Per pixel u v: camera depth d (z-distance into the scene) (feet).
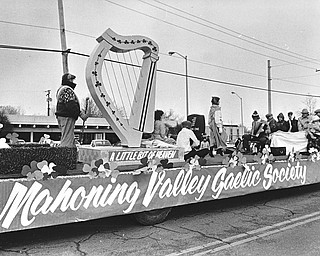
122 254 13.33
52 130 97.19
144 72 18.43
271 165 22.29
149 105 18.44
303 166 24.86
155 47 18.54
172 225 17.48
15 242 14.52
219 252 13.67
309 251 13.80
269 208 21.72
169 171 16.83
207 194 18.44
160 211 17.52
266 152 22.08
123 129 17.33
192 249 13.98
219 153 29.22
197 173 18.03
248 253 13.57
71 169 15.23
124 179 15.17
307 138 28.48
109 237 15.39
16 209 12.20
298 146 27.91
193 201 17.79
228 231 16.55
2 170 13.14
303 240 15.19
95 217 14.21
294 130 32.40
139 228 16.85
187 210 20.86
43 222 12.83
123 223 17.58
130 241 14.89
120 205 15.01
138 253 13.46
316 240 15.20
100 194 14.38
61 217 13.26
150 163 16.08
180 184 17.26
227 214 19.99
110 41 16.74
